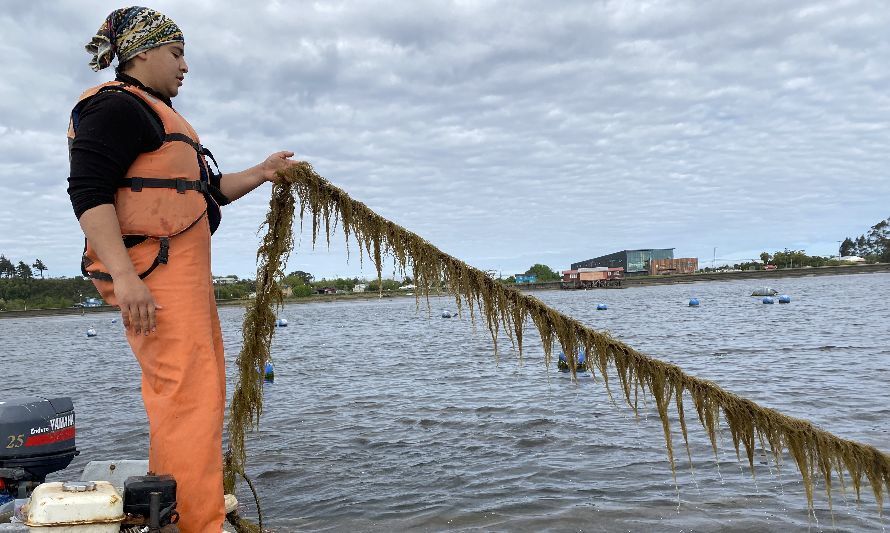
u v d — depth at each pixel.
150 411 2.59
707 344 24.75
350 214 3.56
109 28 2.78
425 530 6.02
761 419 3.26
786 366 17.39
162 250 2.61
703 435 9.26
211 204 2.94
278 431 10.86
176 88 2.89
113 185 2.51
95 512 2.36
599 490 7.05
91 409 13.95
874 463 3.11
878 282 115.00
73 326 80.25
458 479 7.77
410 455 9.05
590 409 11.62
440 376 17.64
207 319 2.72
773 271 184.00
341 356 25.12
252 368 3.74
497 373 17.67
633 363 3.45
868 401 11.69
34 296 173.75
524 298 3.53
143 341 2.60
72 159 2.48
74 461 8.94
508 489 7.25
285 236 3.66
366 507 6.79
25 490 4.10
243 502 7.05
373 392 15.21
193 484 2.54
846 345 22.09
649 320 41.38
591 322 41.00
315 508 6.80
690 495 6.74
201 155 2.94
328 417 12.13
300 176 3.56
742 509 6.25
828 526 5.75
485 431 10.39
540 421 10.87
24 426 4.20
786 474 7.31
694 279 185.62
